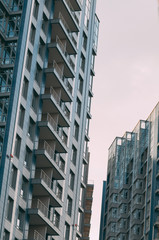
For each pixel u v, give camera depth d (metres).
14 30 79.31
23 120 76.00
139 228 147.38
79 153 97.19
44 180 80.75
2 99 74.94
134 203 151.50
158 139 150.00
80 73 100.56
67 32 88.94
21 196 74.25
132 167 162.88
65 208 90.31
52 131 80.94
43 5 85.25
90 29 106.06
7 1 80.62
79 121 98.38
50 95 81.25
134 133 166.88
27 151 77.38
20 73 76.50
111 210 165.00
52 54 86.00
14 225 71.50
